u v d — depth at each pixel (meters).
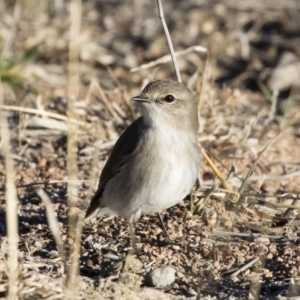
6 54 17.95
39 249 10.70
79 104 15.22
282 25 21.02
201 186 12.27
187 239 11.12
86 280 9.69
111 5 22.12
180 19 21.27
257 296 9.20
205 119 15.01
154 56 19.72
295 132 16.30
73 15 9.52
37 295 9.04
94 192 12.70
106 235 11.23
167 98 11.20
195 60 19.33
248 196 12.05
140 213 11.09
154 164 10.77
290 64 19.00
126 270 9.77
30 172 13.94
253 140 15.05
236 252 10.66
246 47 19.84
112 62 19.20
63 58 19.05
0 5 19.94
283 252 10.66
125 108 15.45
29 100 16.55
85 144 14.55
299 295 9.38
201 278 9.88
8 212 9.02
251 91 18.59
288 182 13.82
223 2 21.61
